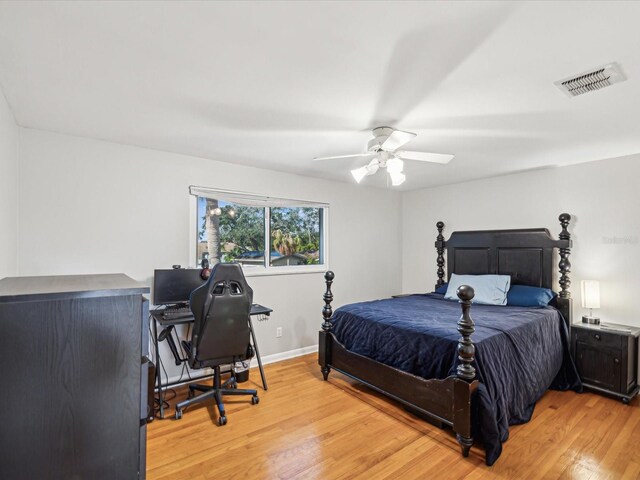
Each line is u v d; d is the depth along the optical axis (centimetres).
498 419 219
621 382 292
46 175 259
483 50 147
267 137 270
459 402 216
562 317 335
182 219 324
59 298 90
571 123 235
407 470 201
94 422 94
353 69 164
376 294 491
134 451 100
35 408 87
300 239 423
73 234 270
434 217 485
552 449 221
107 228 285
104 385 95
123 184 293
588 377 312
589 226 343
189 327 330
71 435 91
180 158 323
